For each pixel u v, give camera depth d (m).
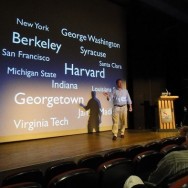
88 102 5.84
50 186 1.38
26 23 4.87
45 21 5.18
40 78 5.00
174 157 1.48
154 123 7.00
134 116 6.80
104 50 6.30
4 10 4.57
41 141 4.68
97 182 1.57
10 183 1.70
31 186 1.28
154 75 7.30
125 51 6.87
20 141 4.65
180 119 7.43
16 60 4.67
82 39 5.82
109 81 6.35
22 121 4.70
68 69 5.48
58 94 5.28
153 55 7.30
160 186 1.50
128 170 1.82
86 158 2.18
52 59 5.23
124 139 4.88
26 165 2.79
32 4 4.99
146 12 6.86
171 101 6.14
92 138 5.06
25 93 4.76
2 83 4.46
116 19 6.70
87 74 5.86
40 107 4.97
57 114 5.24
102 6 6.36
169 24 7.33
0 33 4.50
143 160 2.06
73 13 5.70
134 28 6.91
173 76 7.63
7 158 3.15
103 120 6.15
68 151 3.63
